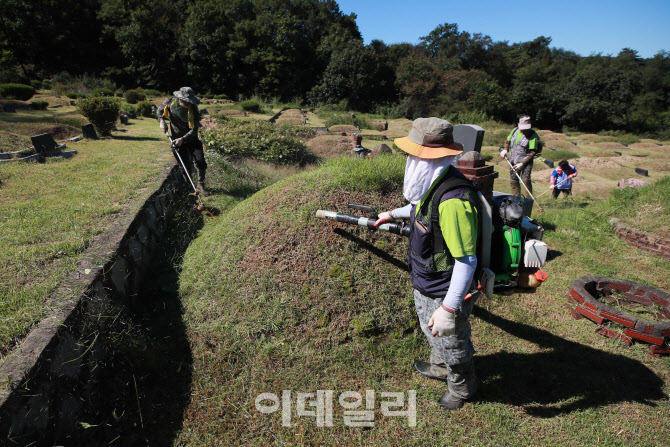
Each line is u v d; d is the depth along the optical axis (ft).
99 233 11.62
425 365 9.57
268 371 9.12
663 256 16.14
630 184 39.83
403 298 10.53
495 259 7.61
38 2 126.31
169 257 13.39
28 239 11.14
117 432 7.55
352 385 9.01
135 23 135.74
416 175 7.04
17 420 6.04
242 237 12.05
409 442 7.78
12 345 7.13
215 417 8.09
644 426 8.20
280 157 37.76
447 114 152.35
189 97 18.40
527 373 9.66
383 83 162.61
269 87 152.46
